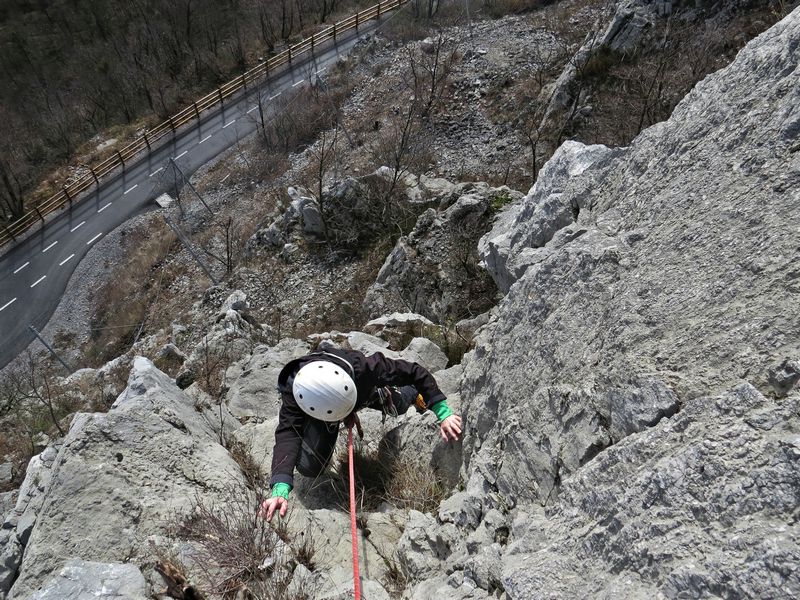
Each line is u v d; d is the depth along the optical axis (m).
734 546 2.08
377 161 25.31
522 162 21.50
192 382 7.79
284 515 3.98
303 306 18.36
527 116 23.89
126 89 43.53
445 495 4.38
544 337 3.80
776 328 2.53
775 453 2.16
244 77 40.88
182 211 33.09
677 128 3.92
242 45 45.00
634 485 2.52
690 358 2.76
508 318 4.34
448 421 4.51
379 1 45.72
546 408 3.45
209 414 5.57
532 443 3.45
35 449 16.83
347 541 4.00
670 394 2.70
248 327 13.49
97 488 4.02
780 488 2.09
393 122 27.97
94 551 3.76
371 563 3.86
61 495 3.97
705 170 3.46
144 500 4.04
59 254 33.94
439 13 35.53
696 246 3.16
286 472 4.15
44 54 49.91
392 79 32.38
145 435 4.40
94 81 45.59
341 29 42.88
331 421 4.29
